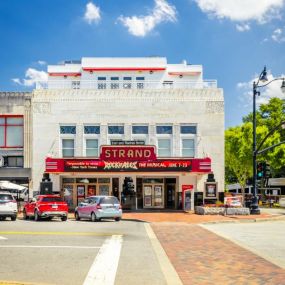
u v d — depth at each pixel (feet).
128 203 141.69
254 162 124.06
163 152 145.18
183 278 36.22
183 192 139.23
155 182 145.07
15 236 66.64
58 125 144.77
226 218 110.01
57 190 142.82
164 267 41.04
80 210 110.11
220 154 144.46
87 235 69.72
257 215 120.26
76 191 143.54
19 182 144.15
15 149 145.89
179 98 145.59
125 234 72.38
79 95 145.48
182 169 134.62
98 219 106.93
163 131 145.48
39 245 56.03
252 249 54.24
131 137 144.66
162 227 88.12
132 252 50.72
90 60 186.50
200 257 47.47
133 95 145.69
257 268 41.09
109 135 144.77
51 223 97.40
